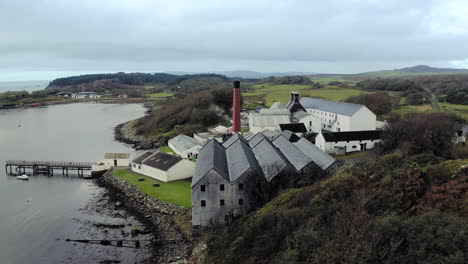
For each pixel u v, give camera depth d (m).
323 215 40.81
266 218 44.31
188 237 55.72
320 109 128.88
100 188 83.50
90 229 61.84
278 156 62.97
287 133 96.81
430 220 32.53
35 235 60.41
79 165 97.81
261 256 38.34
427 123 80.25
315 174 60.72
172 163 81.75
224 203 56.84
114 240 57.44
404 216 36.97
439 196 37.88
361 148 91.31
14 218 67.44
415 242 30.91
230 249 43.56
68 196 79.00
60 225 63.97
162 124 156.00
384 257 31.02
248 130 132.12
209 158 64.06
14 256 53.78
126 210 69.06
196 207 56.50
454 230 30.11
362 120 108.50
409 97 167.25
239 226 50.22
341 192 46.06
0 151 125.75
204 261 44.56
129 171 90.25
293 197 51.12
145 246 55.25
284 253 35.81
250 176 56.72
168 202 67.62
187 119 156.12
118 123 194.00
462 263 26.92
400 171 46.12
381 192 42.47
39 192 82.25
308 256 34.19
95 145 136.12
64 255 53.75
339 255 32.34
